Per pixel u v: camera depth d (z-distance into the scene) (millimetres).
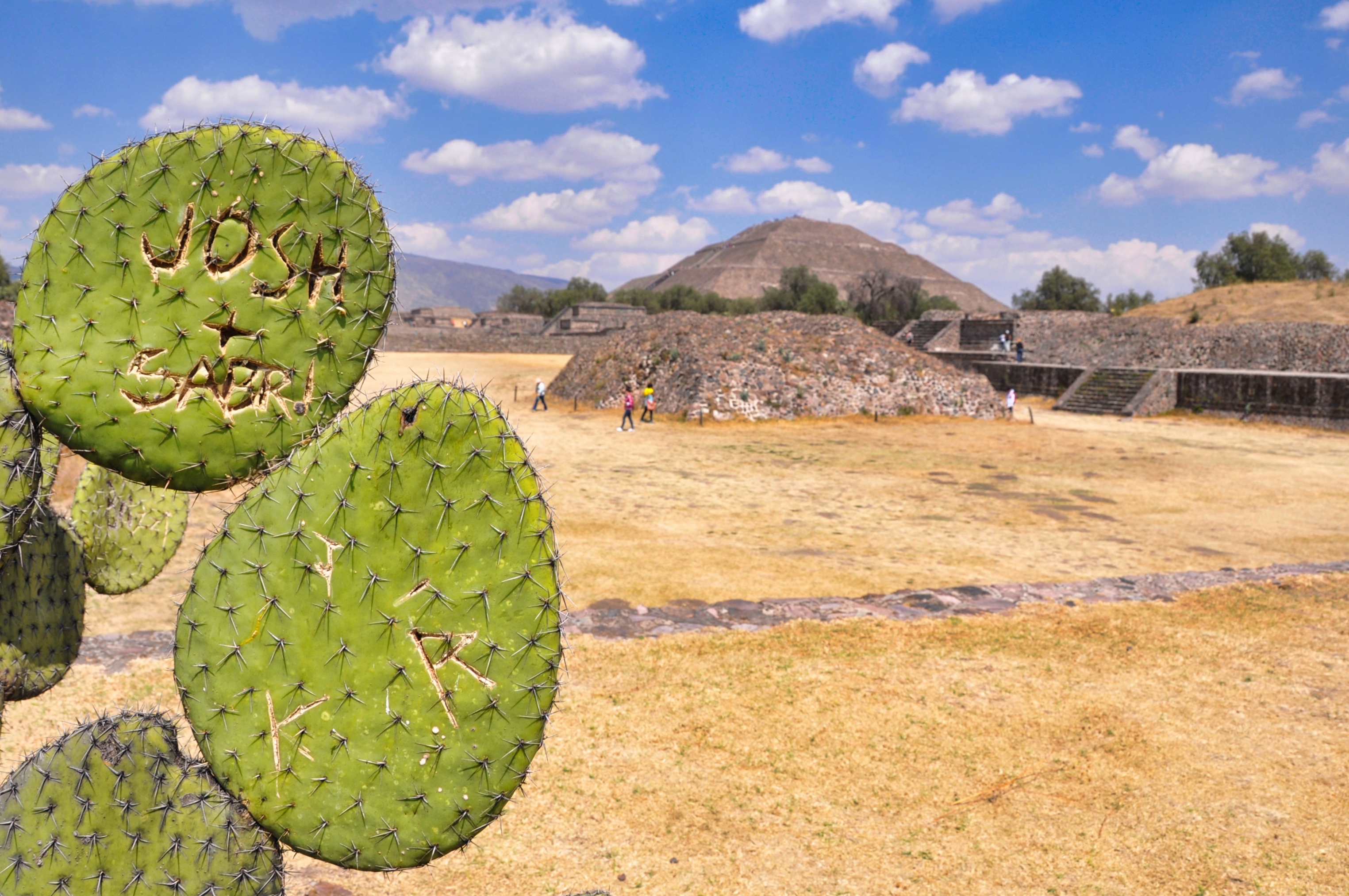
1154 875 5793
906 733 7805
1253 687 8945
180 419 2969
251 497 2918
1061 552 14977
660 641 9781
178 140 2873
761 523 16641
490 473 3039
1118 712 8297
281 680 2906
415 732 3010
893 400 36094
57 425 2857
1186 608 11445
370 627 2951
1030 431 32688
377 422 2932
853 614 10891
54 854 2717
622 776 6965
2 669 3490
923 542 15445
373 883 5660
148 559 4508
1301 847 6113
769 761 7254
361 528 2920
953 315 72312
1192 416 38125
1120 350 55188
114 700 7801
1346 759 7422
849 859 5953
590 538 14742
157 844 2873
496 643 3070
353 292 3201
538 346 77688
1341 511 18953
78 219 2811
